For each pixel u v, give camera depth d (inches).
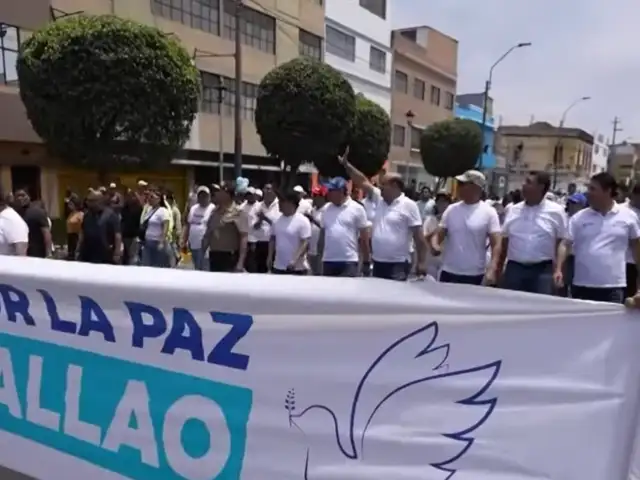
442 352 89.9
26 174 735.1
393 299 92.4
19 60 589.3
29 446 124.7
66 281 117.6
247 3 1080.2
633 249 195.2
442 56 2042.3
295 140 927.7
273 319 98.7
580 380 83.4
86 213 310.5
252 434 99.7
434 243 225.6
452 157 1466.5
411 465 90.4
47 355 121.8
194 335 104.8
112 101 586.2
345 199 251.3
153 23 882.1
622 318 82.0
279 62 1192.2
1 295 126.2
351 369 94.1
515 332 86.7
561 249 205.9
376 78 1626.5
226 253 288.2
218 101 1005.2
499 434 86.4
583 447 82.7
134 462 110.9
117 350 112.8
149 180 914.7
